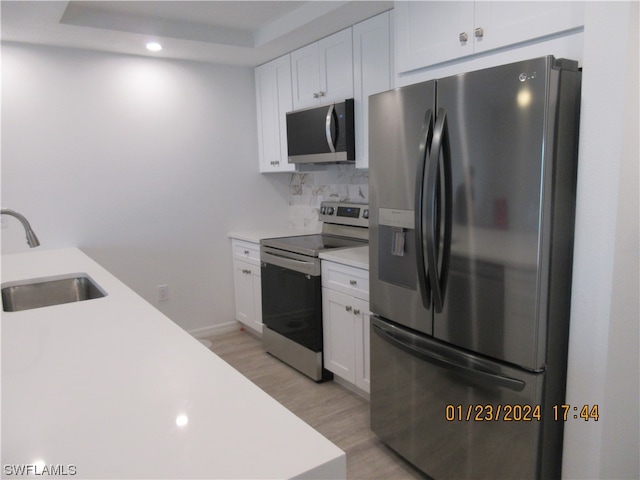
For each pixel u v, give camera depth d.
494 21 1.77
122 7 2.70
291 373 3.14
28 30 2.70
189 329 3.79
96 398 0.92
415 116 1.80
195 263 3.75
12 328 1.38
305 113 3.13
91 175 3.25
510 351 1.57
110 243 3.37
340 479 0.73
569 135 1.47
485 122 1.56
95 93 3.22
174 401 0.91
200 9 2.78
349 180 3.51
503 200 1.53
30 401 0.92
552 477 1.64
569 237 1.54
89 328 1.38
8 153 2.96
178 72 3.54
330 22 2.73
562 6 1.55
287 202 4.20
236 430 0.80
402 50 2.19
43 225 3.11
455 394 1.80
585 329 1.49
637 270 1.51
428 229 1.72
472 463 1.77
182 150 3.60
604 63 1.38
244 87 3.85
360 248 2.92
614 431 1.55
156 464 0.71
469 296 1.68
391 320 2.09
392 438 2.15
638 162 1.44
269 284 3.33
